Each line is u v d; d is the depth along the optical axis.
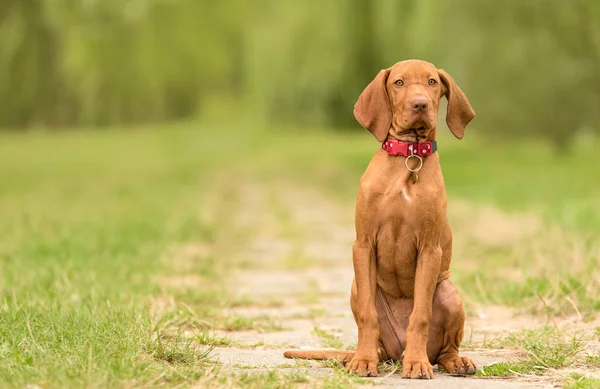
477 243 10.57
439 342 4.72
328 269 9.60
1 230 11.91
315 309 7.04
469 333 5.98
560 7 22.02
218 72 50.66
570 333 5.64
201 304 7.16
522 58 23.30
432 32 24.03
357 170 27.02
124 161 34.78
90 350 4.13
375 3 27.11
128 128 60.16
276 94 39.84
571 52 23.06
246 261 9.88
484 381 4.37
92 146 44.09
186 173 28.27
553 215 12.62
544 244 9.45
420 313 4.49
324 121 44.16
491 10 23.19
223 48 36.44
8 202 17.16
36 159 35.09
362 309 4.56
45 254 9.43
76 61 28.28
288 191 21.31
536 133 25.45
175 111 65.38
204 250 10.79
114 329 4.90
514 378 4.48
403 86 4.64
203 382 4.13
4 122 49.16
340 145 42.03
